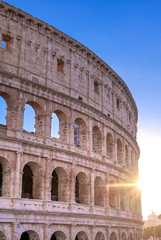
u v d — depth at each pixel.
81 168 68.88
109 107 85.06
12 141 56.28
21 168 56.88
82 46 76.06
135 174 101.50
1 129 56.97
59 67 71.31
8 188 55.25
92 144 74.38
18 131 58.00
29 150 58.62
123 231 82.12
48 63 66.94
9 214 53.25
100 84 82.25
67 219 62.31
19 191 55.50
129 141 96.25
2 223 52.66
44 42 67.69
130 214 88.44
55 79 68.00
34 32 66.25
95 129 78.38
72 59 73.44
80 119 72.75
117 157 88.88
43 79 65.31
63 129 68.06
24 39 63.69
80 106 71.69
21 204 55.22
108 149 83.38
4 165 56.62
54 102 66.06
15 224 53.59
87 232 67.25
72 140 67.69
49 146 61.38
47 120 63.31
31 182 67.38
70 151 65.31
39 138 61.75
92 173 71.06
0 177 62.81
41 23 66.94
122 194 86.56
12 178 55.44
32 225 56.53
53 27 69.25
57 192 71.38
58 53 70.38
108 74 87.19
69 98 68.69
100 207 72.25
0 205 53.06
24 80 60.59
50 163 61.47
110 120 81.88
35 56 65.00
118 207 80.62
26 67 62.81
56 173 68.50
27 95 61.47
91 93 77.31
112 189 80.94
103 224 71.81
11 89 59.25
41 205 58.53
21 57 62.12
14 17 63.19
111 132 83.12
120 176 83.31
